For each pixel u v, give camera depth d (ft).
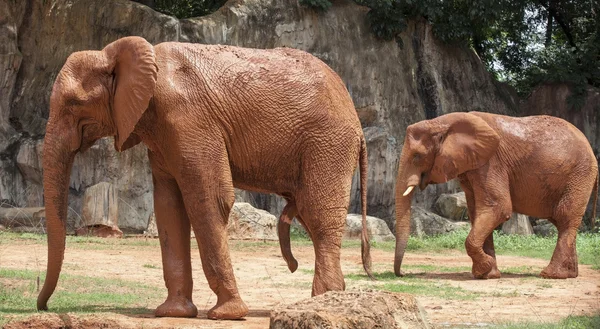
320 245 30.68
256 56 30.17
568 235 51.24
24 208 70.90
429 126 51.93
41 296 29.19
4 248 53.62
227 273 29.17
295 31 88.89
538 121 52.75
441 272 52.70
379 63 93.61
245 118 29.37
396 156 91.04
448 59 100.42
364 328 19.13
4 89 78.18
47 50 80.33
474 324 30.73
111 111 29.09
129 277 43.52
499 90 105.19
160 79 28.63
